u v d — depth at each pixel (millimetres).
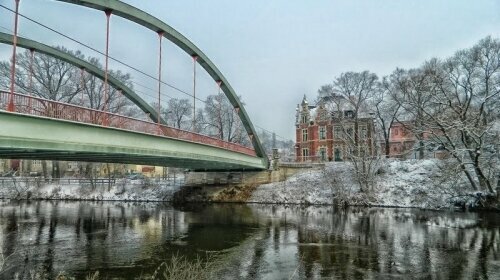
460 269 15906
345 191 41438
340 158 58906
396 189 40812
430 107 40781
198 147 28844
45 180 52031
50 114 14922
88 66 36094
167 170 70500
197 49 31984
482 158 33500
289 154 91188
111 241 22344
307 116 65125
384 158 46094
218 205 42844
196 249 20312
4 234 24062
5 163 70688
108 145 18062
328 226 27156
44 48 31219
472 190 35344
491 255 18172
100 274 15414
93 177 53688
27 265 16719
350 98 52688
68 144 15594
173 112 70625
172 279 10766
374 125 51594
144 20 24188
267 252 19422
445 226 26297
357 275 15172
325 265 16734
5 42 28188
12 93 13227
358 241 21812
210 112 66250
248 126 44875
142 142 21141
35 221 29562
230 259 18078
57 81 47062
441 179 36531
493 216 30703
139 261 17594
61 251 19516
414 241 21531
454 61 42250
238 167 45094
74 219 30984
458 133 35688
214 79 37594
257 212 36000
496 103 38625
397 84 51156
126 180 52344
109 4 20672
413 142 56875
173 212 36250
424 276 15000
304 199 43125
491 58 38156
